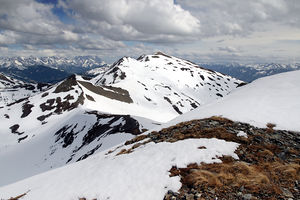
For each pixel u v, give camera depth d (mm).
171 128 21453
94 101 131250
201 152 13594
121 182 12203
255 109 20469
